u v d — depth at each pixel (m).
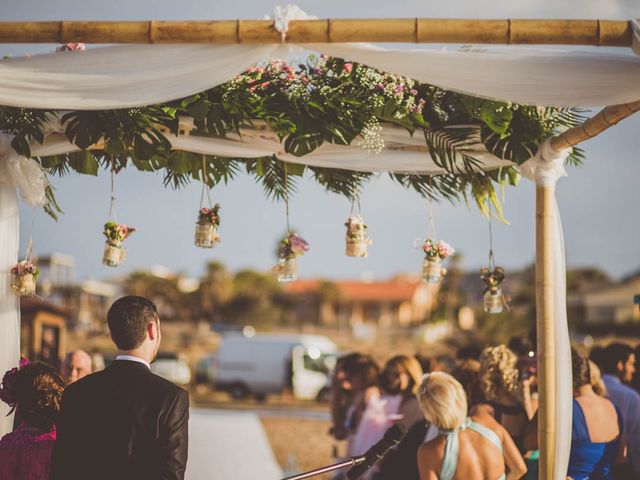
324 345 27.14
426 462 4.07
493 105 4.82
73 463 3.54
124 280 82.69
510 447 4.25
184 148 5.04
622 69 4.08
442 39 3.92
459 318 56.66
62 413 3.62
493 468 4.06
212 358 30.23
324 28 4.00
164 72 4.21
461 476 4.04
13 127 4.86
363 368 7.28
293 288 94.62
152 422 3.54
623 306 68.50
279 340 26.78
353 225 5.41
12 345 4.92
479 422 4.27
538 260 4.93
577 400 4.98
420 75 4.22
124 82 4.23
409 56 4.16
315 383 26.23
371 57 4.16
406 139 5.10
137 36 4.02
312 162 5.23
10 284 4.93
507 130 4.93
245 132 5.07
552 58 4.12
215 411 21.91
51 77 4.22
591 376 5.44
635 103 4.12
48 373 4.06
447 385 4.10
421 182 5.68
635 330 53.62
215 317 80.81
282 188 5.72
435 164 5.28
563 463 4.73
